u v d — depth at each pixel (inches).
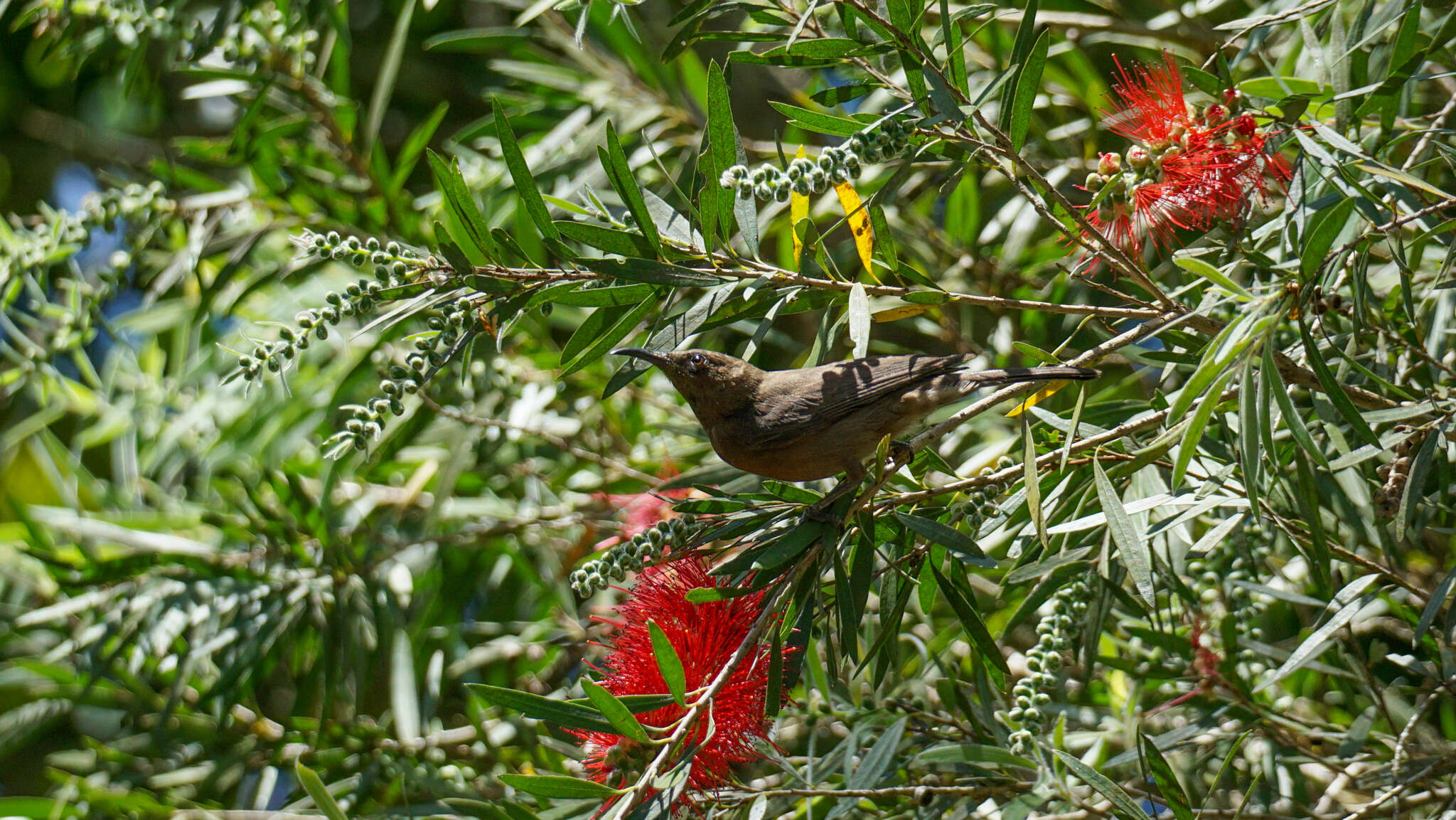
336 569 367.9
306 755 353.1
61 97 569.3
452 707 425.7
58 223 354.6
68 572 357.7
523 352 413.7
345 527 403.5
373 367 378.6
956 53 249.8
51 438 422.3
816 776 273.4
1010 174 243.6
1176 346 280.1
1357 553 286.4
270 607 354.6
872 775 255.1
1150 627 287.3
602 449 411.2
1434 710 347.9
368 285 239.0
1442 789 270.4
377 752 356.5
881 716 286.7
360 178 387.9
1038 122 391.5
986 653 234.1
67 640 371.6
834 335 267.4
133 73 371.9
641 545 233.8
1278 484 250.8
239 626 351.3
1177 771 314.5
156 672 376.8
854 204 251.4
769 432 271.4
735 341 434.3
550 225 240.1
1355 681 315.0
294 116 395.5
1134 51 423.8
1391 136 257.3
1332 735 284.4
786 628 225.3
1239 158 248.8
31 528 376.2
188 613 351.6
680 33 262.8
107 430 424.5
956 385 257.3
